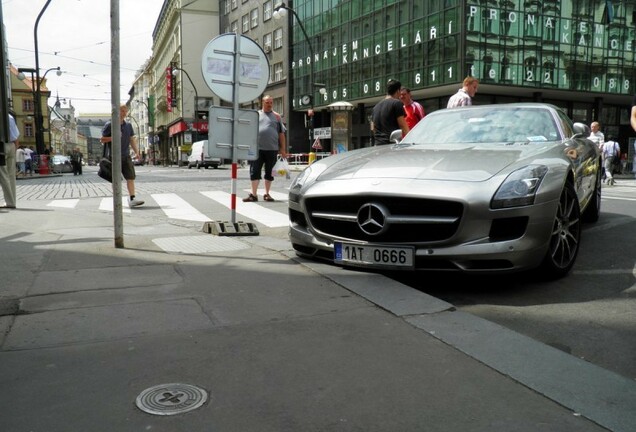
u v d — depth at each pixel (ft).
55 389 7.55
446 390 7.46
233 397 7.29
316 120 152.87
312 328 9.79
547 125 16.63
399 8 110.73
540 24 104.37
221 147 19.89
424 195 12.14
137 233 19.85
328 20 135.13
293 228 14.96
